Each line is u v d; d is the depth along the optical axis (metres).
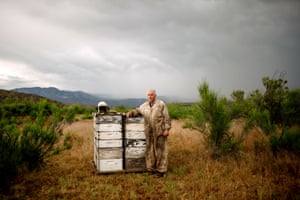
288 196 4.89
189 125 8.20
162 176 6.38
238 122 8.69
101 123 6.43
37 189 5.40
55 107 8.10
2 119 6.34
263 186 5.34
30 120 7.67
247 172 6.20
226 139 7.67
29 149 6.26
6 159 5.30
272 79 10.21
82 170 6.77
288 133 7.43
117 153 6.54
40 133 6.55
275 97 9.70
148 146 6.55
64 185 5.61
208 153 7.64
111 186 5.58
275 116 9.59
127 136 6.59
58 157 7.83
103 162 6.45
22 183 5.52
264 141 7.87
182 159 7.62
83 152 8.30
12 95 44.34
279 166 6.46
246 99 10.16
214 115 7.58
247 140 8.70
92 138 10.53
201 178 5.92
